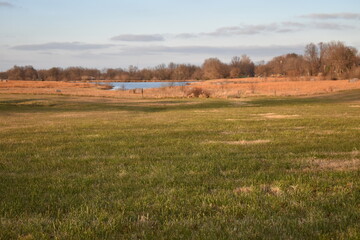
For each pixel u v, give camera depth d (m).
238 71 176.62
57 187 6.60
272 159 8.81
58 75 193.50
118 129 16.84
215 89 70.25
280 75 159.12
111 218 4.95
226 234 4.40
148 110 32.94
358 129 14.99
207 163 8.42
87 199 5.88
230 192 6.08
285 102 39.53
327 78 101.31
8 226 4.74
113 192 6.23
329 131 14.44
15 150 10.95
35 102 41.16
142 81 189.88
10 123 21.58
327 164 8.14
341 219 4.78
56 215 5.23
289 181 6.62
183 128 16.73
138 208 5.39
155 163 8.55
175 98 50.91
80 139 13.29
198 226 4.68
